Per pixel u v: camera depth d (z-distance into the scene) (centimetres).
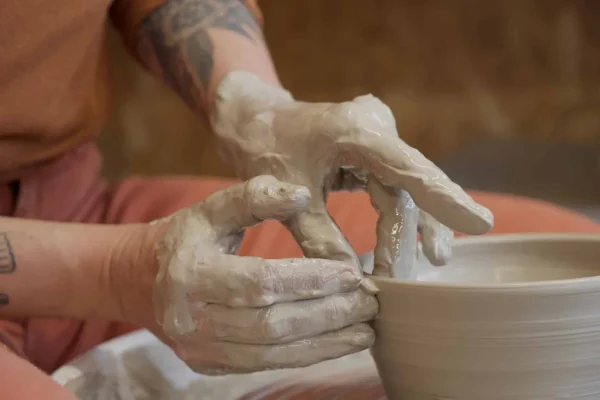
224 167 285
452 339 56
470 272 76
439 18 274
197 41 88
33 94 86
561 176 232
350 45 279
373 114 62
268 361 58
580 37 268
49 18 84
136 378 73
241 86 77
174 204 99
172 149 287
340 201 98
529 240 76
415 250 64
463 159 253
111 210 100
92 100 96
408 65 278
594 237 73
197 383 75
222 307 58
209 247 60
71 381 68
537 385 56
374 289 59
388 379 64
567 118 272
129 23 95
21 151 88
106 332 87
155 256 64
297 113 66
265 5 278
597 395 57
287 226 64
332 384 71
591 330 54
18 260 68
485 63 275
